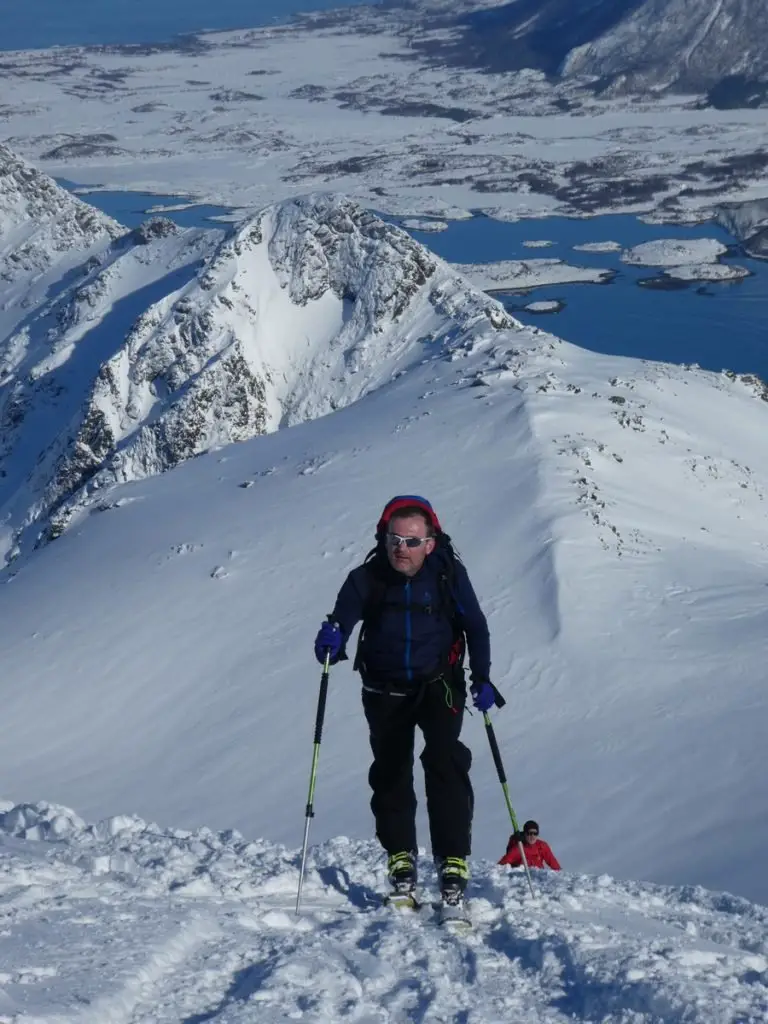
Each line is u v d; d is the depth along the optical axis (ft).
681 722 107.45
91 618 161.58
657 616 135.54
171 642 149.18
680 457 198.90
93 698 139.54
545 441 193.16
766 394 261.03
